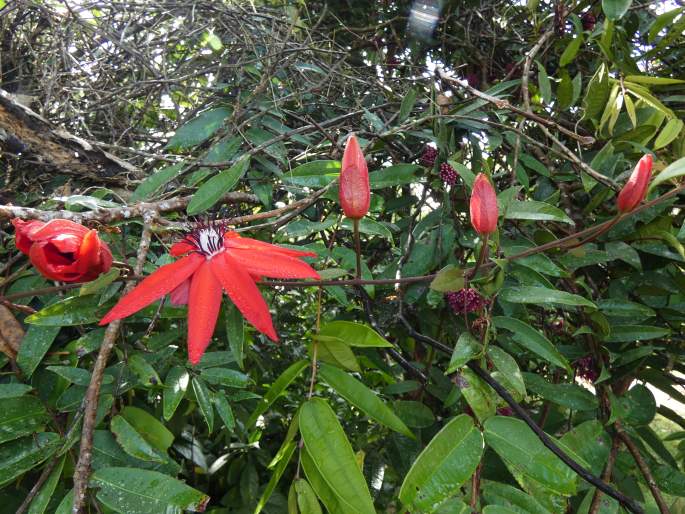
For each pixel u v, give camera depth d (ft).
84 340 1.03
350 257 1.20
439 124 1.38
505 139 1.64
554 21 1.62
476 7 2.17
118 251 1.16
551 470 0.82
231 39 1.93
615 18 1.39
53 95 1.75
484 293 0.99
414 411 1.32
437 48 2.28
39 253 0.80
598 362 1.19
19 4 1.77
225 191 1.08
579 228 1.33
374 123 1.46
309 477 0.84
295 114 1.61
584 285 1.18
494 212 0.88
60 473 0.84
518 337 1.01
